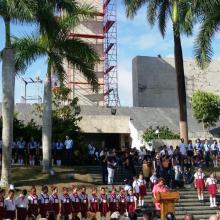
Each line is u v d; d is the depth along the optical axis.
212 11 28.98
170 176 26.12
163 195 19.77
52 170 28.09
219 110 45.31
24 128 34.78
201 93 45.75
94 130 43.06
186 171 27.39
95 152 33.47
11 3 23.84
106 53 57.59
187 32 30.34
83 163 32.78
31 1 25.23
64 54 29.14
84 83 51.03
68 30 28.83
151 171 26.52
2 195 19.09
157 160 26.59
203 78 60.19
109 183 26.56
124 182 26.42
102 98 55.34
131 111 47.38
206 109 44.88
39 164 31.92
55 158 31.86
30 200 19.86
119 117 43.97
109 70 57.00
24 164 31.52
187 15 29.33
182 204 24.12
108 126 43.53
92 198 21.55
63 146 32.16
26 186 25.02
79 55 28.72
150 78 58.28
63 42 28.66
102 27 58.03
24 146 32.28
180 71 33.34
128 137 44.69
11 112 24.89
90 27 57.66
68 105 36.34
